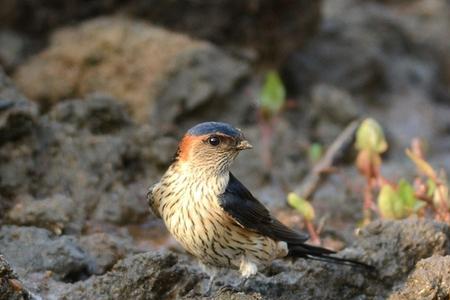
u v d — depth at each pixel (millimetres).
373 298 10742
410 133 19578
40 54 17312
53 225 12078
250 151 16047
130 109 16656
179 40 17047
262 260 10336
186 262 11477
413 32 22844
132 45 16953
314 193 14930
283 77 19484
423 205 12469
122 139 14062
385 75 20953
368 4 22781
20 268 10938
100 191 13453
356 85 20297
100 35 17125
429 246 10891
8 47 17469
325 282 10680
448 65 22875
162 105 16594
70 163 13516
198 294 10344
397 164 17000
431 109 20594
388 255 10859
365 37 20875
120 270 10344
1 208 12461
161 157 14312
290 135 16766
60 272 11016
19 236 11367
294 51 19406
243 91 17141
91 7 17734
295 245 10695
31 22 17781
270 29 18172
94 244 11773
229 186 10117
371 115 19750
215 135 9992
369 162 13320
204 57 16969
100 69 16969
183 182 10047
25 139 13141
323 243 12688
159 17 17672
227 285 10211
